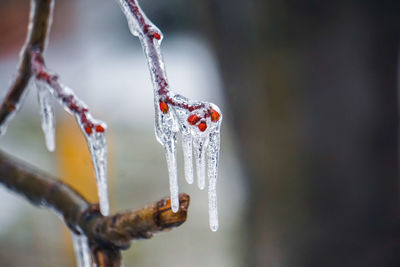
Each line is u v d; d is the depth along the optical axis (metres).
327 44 1.35
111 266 0.69
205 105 0.64
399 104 1.42
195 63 3.98
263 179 1.45
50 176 0.75
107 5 3.99
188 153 0.65
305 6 1.33
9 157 0.78
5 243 2.15
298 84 1.37
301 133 1.39
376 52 1.36
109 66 3.93
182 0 3.89
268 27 1.36
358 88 1.36
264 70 1.39
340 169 1.39
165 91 0.65
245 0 1.36
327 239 1.40
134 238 0.68
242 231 1.57
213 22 1.43
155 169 2.83
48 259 2.08
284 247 1.43
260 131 1.42
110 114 3.46
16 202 2.51
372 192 1.39
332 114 1.37
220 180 2.44
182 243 2.23
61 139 2.29
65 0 3.63
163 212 0.66
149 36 0.65
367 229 1.39
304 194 1.41
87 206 0.71
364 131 1.38
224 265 1.93
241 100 1.44
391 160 1.40
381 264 1.37
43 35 0.74
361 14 1.33
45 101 0.74
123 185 2.67
